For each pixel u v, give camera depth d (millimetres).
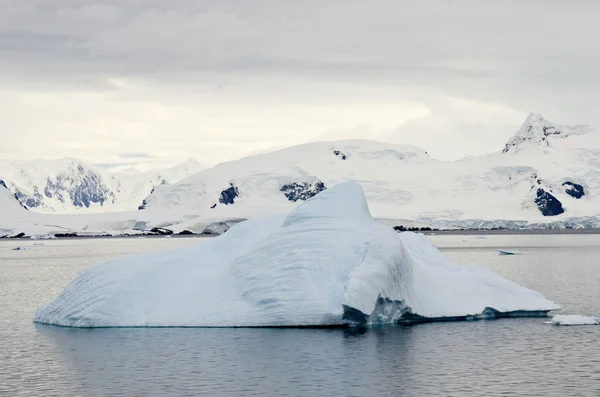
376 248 68688
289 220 74562
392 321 69938
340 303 67438
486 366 54469
